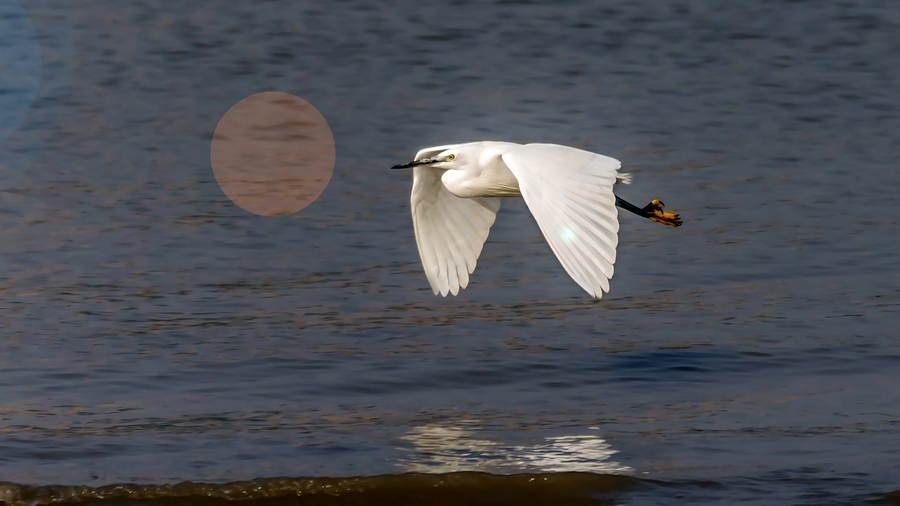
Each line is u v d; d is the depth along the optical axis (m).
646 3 28.12
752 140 20.30
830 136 20.50
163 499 9.04
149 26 26.36
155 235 15.70
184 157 19.30
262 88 23.27
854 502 8.87
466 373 11.42
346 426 10.24
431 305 13.41
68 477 9.28
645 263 14.88
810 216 16.59
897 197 17.36
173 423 10.26
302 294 13.70
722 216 16.67
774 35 26.31
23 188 17.48
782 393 10.98
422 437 10.01
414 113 21.77
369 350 12.02
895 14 27.31
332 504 9.05
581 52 25.38
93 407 10.58
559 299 13.63
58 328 12.49
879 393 10.93
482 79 23.75
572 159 7.41
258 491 9.13
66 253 14.90
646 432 10.12
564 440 9.95
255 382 11.19
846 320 12.84
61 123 20.83
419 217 9.19
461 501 9.06
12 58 24.23
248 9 27.39
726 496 9.00
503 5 27.80
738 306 13.34
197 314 13.01
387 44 25.66
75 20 26.42
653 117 21.53
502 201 17.00
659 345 12.16
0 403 10.61
